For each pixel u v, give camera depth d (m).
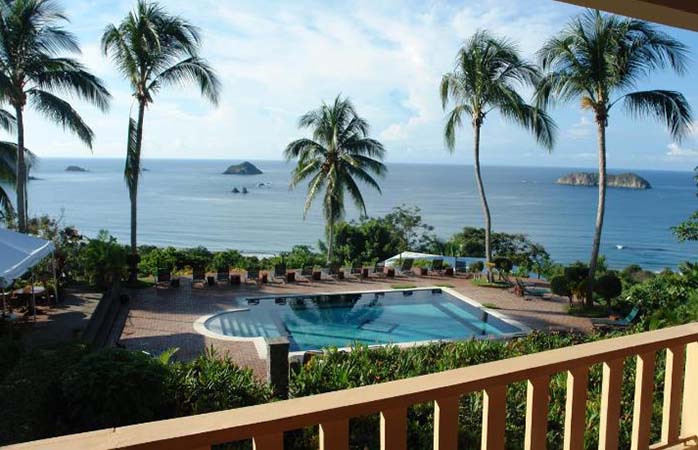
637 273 24.80
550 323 14.11
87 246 15.56
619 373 1.83
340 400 1.27
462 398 4.20
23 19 15.13
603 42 14.53
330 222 23.69
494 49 18.17
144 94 17.39
